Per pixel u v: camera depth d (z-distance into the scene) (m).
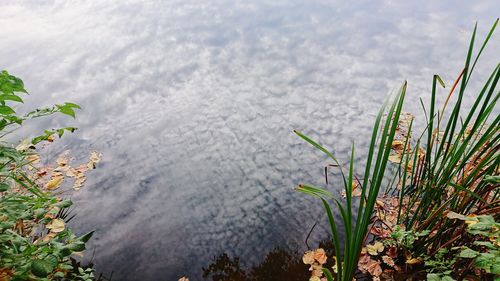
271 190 2.54
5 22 5.56
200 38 4.84
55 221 2.23
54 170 2.73
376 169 1.15
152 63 4.28
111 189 2.60
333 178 2.60
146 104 3.58
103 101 3.62
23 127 3.22
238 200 2.48
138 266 2.05
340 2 5.80
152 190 2.59
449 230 1.74
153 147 3.01
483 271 1.52
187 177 2.70
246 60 4.27
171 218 2.36
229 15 5.57
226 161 2.83
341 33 4.76
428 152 1.83
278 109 3.40
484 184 1.64
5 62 4.30
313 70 3.98
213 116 3.36
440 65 3.85
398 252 1.98
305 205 2.41
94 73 4.11
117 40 4.88
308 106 3.41
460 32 4.48
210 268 2.03
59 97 3.66
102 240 2.20
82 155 2.92
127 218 2.36
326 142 2.95
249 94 3.65
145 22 5.45
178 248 2.15
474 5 5.24
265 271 2.00
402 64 3.94
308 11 5.53
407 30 4.69
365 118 3.18
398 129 3.01
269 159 2.82
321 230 2.23
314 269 1.98
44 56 4.47
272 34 4.86
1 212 1.11
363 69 3.92
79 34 5.09
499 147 1.46
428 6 5.41
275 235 2.21
